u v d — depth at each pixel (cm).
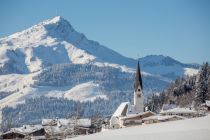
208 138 6281
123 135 7431
